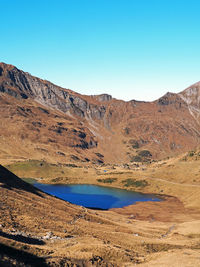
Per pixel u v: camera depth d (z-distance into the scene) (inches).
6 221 1894.7
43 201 3324.3
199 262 1557.6
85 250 1625.2
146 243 2438.5
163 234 3385.8
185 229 3464.6
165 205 6806.1
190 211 6008.9
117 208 6392.7
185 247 2431.1
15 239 1529.3
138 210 6181.1
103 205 6702.8
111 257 1633.9
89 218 3341.5
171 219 5191.9
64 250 1553.9
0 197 2501.2
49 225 2224.4
